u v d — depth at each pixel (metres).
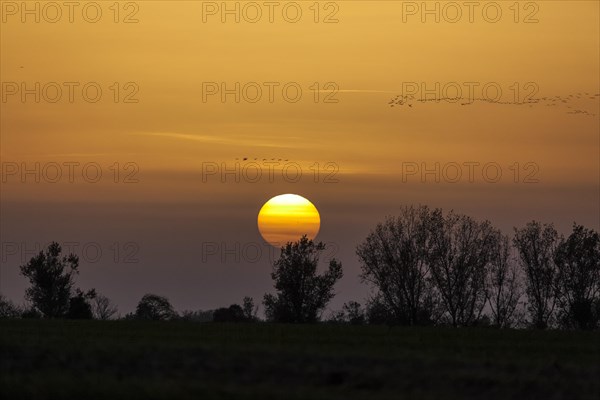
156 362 75.19
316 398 62.62
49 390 64.31
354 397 63.56
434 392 66.50
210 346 85.31
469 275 171.38
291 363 75.56
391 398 63.31
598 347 97.44
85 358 77.00
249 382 68.75
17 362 75.00
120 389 64.00
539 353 90.25
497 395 66.00
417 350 89.75
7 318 143.25
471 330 119.69
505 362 78.19
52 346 84.31
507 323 171.25
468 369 74.06
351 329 119.31
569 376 72.06
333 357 78.62
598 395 65.44
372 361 77.38
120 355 78.38
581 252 170.38
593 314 169.62
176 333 108.94
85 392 63.69
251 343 93.12
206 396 62.47
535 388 67.62
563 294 170.75
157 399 61.91
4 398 63.66
